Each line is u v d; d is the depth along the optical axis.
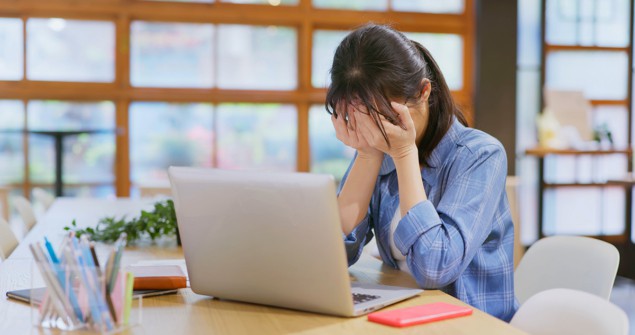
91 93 6.83
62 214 3.54
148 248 2.42
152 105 7.00
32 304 1.39
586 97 7.22
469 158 1.74
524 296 2.12
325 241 1.36
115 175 6.97
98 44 6.86
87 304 1.34
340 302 1.40
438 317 1.41
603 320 1.43
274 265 1.45
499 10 7.09
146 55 6.95
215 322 1.42
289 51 7.16
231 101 7.04
